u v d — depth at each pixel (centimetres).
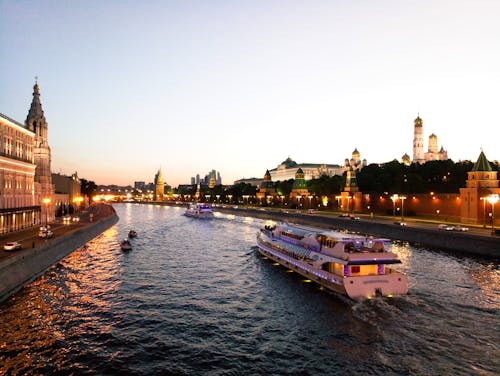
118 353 3256
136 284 5469
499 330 3766
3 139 8150
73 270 6244
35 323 3872
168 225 15388
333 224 13612
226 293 5084
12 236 7644
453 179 17025
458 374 2933
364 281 4738
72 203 18475
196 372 2947
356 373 2947
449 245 8238
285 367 3039
